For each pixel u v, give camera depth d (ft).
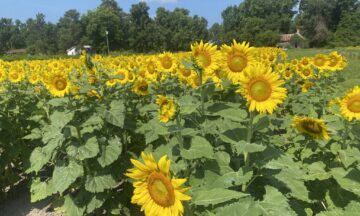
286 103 8.60
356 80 14.32
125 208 5.57
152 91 7.30
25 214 6.28
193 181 3.93
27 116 7.24
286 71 10.50
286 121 5.65
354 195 3.98
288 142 5.78
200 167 4.10
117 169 5.46
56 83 4.98
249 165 3.82
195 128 4.41
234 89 5.63
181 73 6.88
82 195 5.22
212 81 5.04
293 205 3.86
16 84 8.09
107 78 5.63
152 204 2.76
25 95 7.61
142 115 6.80
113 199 5.55
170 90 7.61
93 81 5.54
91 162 5.16
